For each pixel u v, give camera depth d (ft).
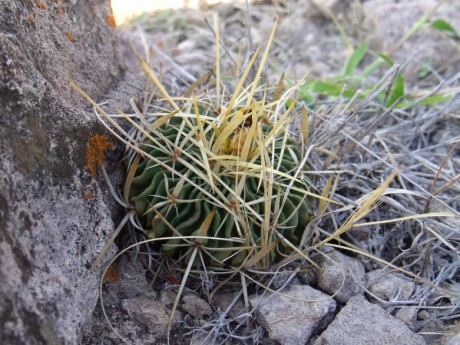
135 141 0.69
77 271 0.60
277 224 0.68
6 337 0.49
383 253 0.80
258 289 0.72
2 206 0.54
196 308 0.69
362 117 0.99
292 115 0.88
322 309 0.68
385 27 1.29
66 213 0.61
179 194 0.65
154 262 0.73
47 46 0.68
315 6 1.41
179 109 0.68
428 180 0.86
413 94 1.05
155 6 1.42
